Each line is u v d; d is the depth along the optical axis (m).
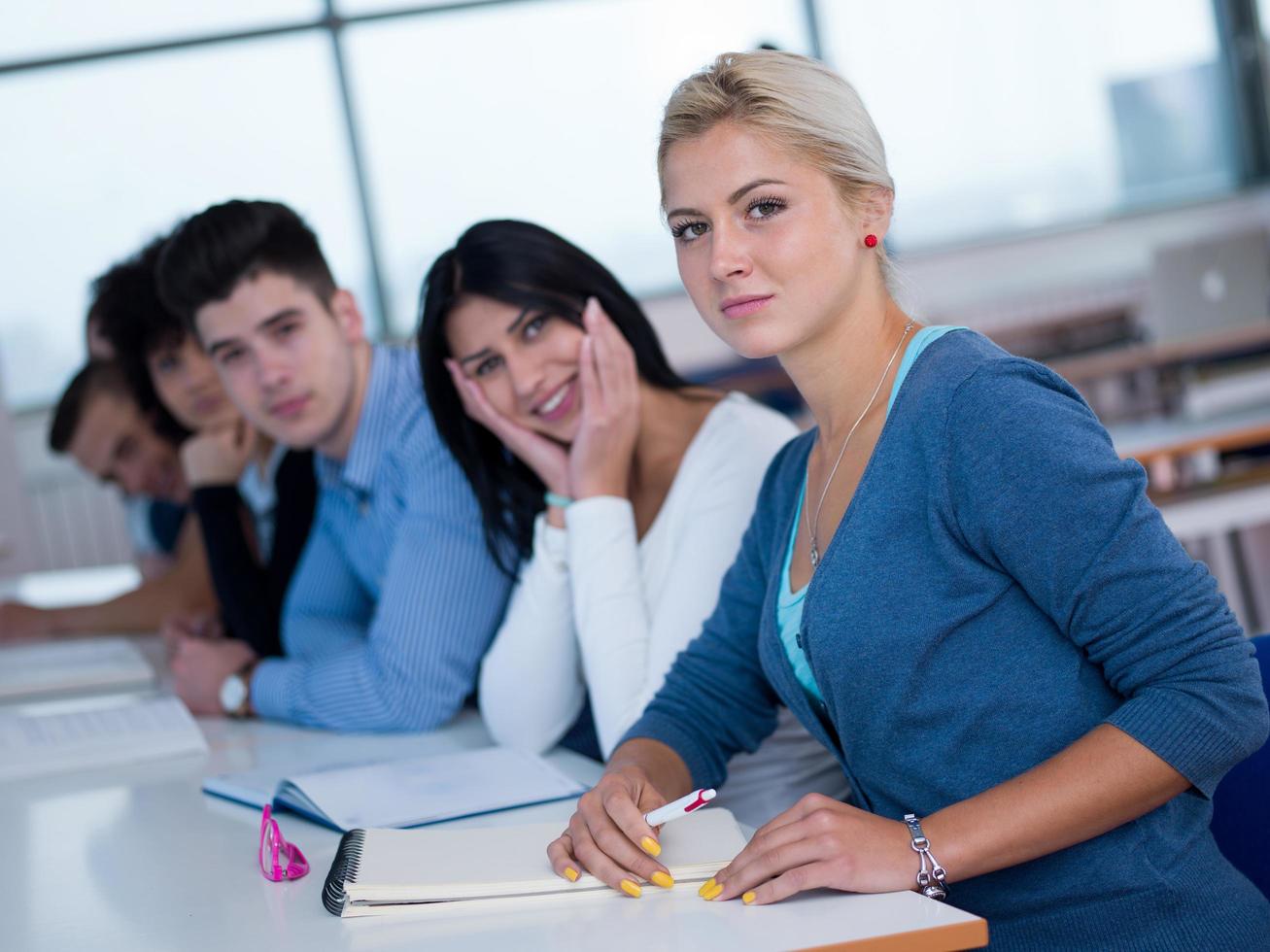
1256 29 7.46
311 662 1.97
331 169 6.57
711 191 1.16
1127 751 1.04
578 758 1.65
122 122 6.34
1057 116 7.28
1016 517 1.06
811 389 1.24
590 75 6.80
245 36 6.40
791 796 1.66
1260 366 4.17
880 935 0.93
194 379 2.50
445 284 1.77
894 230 7.17
